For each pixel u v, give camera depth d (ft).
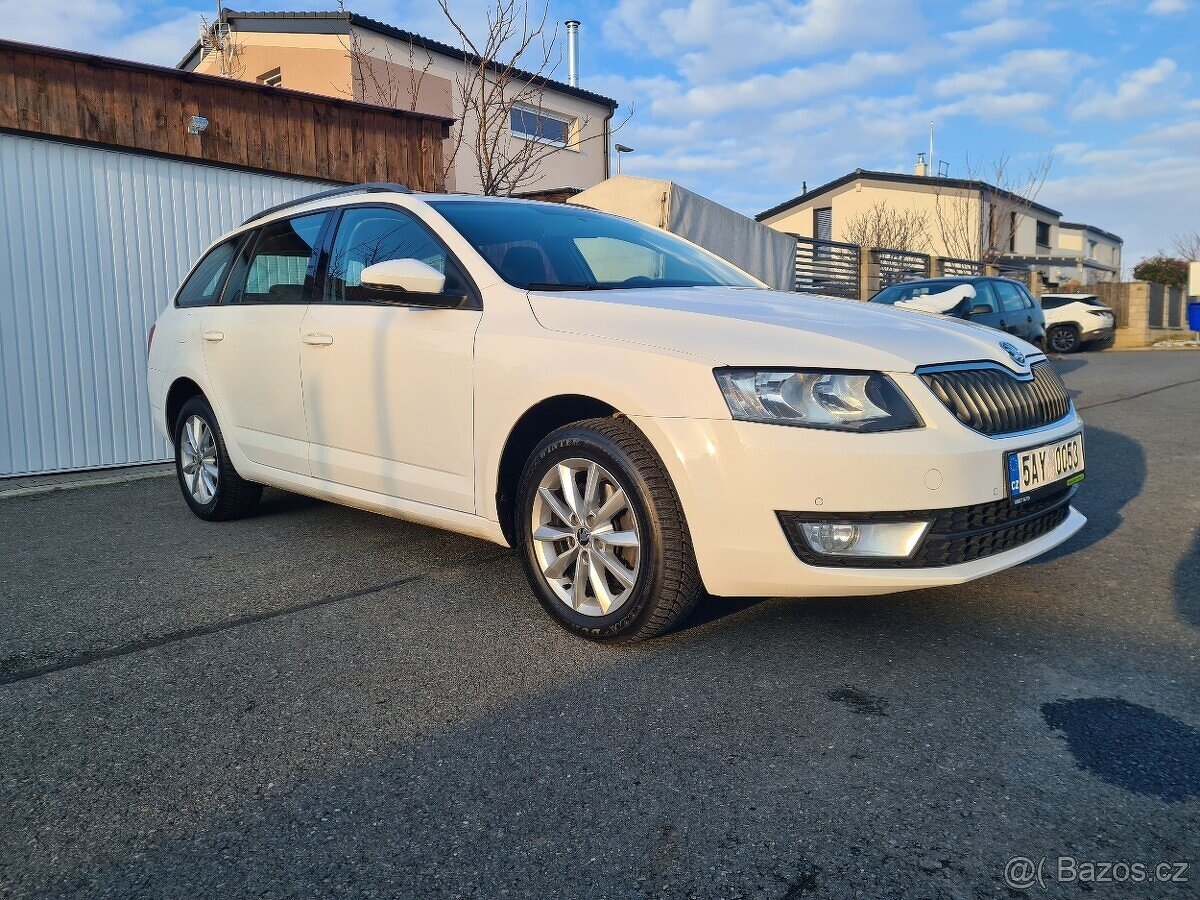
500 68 33.22
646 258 12.83
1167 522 14.40
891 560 8.52
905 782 6.84
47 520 17.38
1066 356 56.75
